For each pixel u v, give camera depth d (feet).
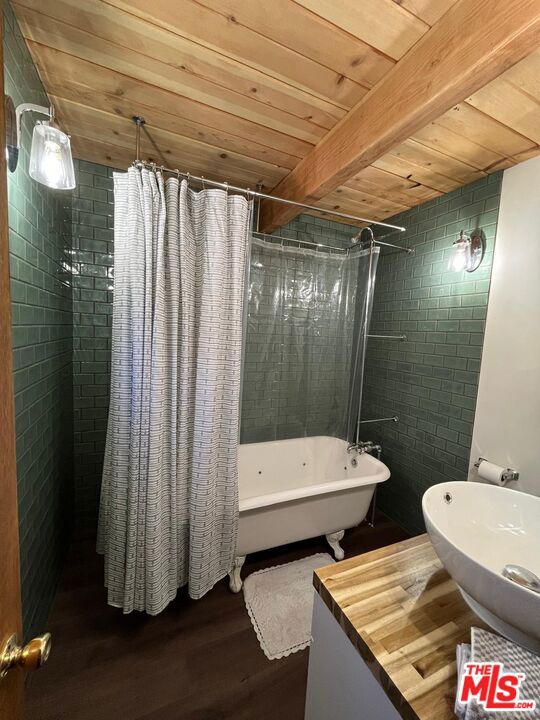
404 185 6.03
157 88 3.89
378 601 2.39
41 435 4.22
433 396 6.61
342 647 2.31
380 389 8.05
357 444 7.73
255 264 7.63
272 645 4.49
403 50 3.27
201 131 4.72
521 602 1.89
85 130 4.81
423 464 6.84
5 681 1.57
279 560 6.22
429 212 6.70
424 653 2.01
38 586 4.20
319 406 8.67
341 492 6.08
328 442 8.50
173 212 4.33
